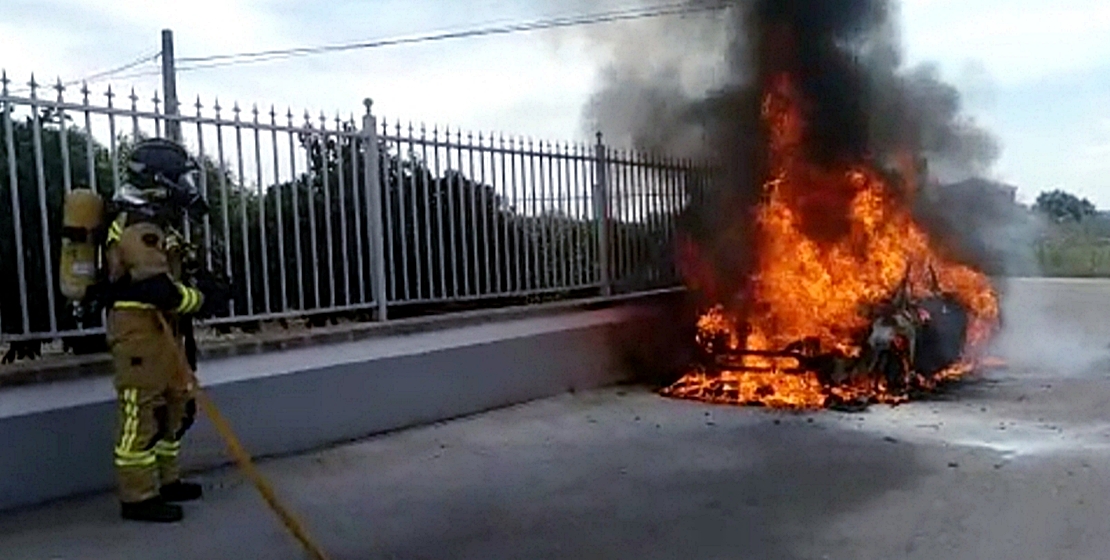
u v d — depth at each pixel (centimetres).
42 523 534
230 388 661
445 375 819
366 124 780
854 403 873
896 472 640
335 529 528
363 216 781
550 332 933
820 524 530
